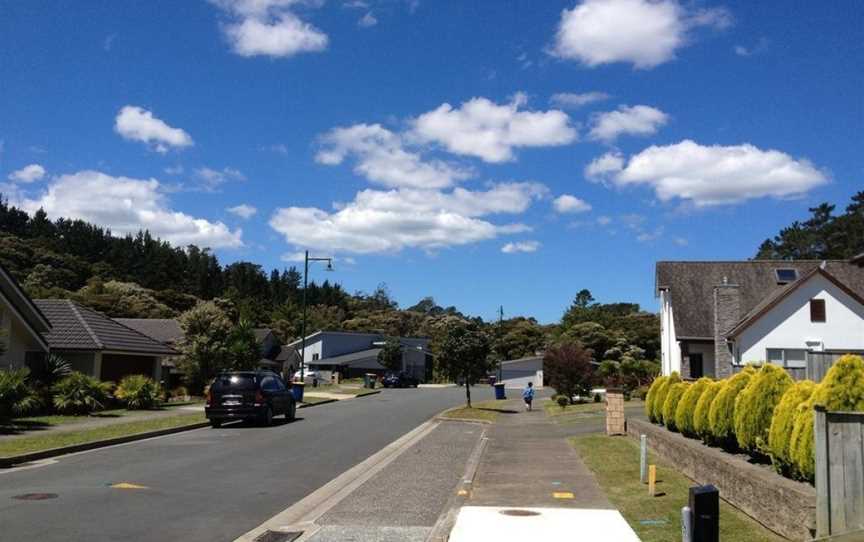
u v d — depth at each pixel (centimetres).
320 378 7425
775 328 2912
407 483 1323
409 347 8675
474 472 1432
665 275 3772
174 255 12712
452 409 3300
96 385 2580
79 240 11888
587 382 3603
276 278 14050
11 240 9388
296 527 959
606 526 924
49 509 1029
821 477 764
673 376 1792
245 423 2555
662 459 1508
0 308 2562
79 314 3316
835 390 878
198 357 3766
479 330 3447
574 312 9394
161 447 1819
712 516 617
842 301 2900
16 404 2144
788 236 7512
